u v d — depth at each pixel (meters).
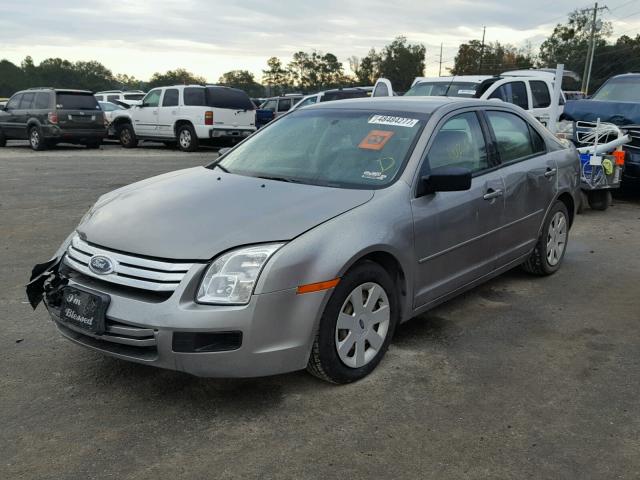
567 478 2.76
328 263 3.27
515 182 4.88
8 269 5.82
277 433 3.10
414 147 4.07
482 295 5.26
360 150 4.19
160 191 3.88
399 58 101.50
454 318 4.71
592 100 10.01
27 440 3.02
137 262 3.18
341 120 4.55
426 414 3.29
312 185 3.90
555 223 5.67
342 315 3.45
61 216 8.20
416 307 4.04
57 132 17.92
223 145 20.44
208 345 3.09
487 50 91.12
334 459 2.89
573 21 90.06
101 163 14.62
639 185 10.79
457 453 2.94
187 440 3.03
